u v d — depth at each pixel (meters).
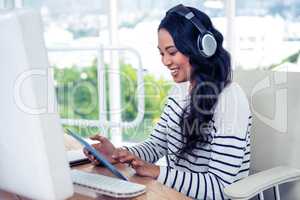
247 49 1.77
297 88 1.16
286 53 1.71
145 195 0.83
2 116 0.58
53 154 0.58
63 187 0.60
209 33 1.11
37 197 0.62
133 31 2.06
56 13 2.23
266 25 1.73
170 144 1.32
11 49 0.53
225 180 1.02
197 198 0.99
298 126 1.16
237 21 1.78
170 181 0.98
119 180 0.88
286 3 1.68
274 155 1.21
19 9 0.53
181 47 1.12
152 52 1.97
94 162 1.09
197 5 1.84
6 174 0.65
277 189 1.09
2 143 0.61
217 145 1.07
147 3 2.00
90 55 2.01
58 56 2.03
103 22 2.13
